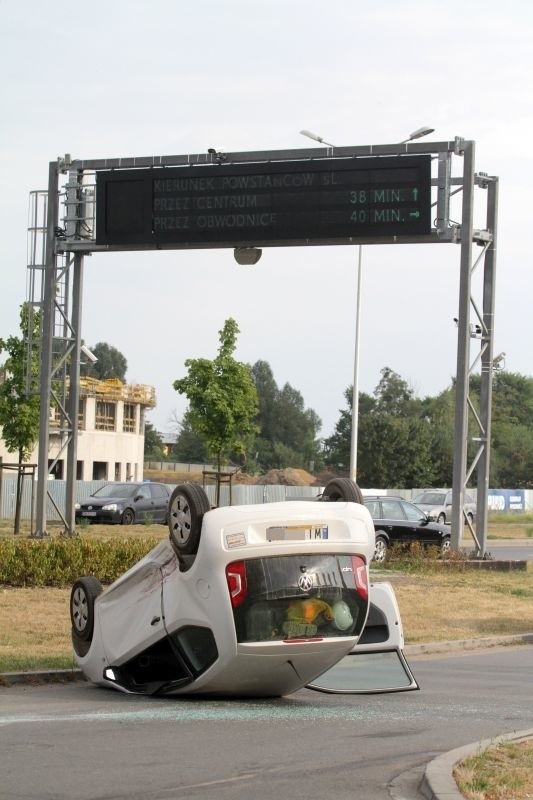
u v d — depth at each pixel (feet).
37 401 134.00
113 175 104.68
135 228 104.06
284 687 38.99
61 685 42.80
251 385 154.20
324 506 37.91
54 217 107.24
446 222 97.60
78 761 28.91
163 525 144.66
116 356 546.26
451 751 30.63
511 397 449.48
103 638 41.47
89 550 75.25
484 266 100.42
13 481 176.24
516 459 381.40
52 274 107.76
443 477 320.91
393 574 92.89
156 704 38.55
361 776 28.55
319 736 33.65
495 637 61.21
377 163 98.37
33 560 73.10
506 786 26.73
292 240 100.37
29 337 109.60
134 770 28.12
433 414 381.19
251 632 36.37
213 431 152.25
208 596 36.63
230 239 101.45
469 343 97.40
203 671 37.60
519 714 38.96
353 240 99.50
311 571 37.11
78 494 181.68
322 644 37.11
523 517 239.71
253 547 36.37
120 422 249.55
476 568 97.04
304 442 540.52
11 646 50.21
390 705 40.27
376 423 301.63
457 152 97.09
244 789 26.66
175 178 102.94
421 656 56.34
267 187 100.63
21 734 32.40
